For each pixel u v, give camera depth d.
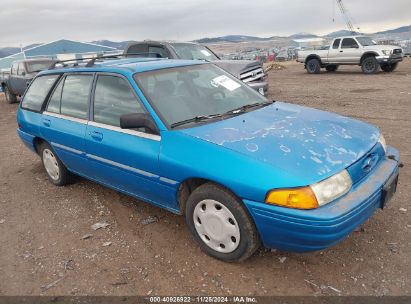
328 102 10.66
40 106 5.39
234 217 3.15
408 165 5.21
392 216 3.95
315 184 2.82
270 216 2.89
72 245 3.96
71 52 63.50
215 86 4.37
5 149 8.38
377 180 3.21
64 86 5.01
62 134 4.80
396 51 17.58
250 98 4.42
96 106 4.38
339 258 3.35
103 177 4.49
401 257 3.29
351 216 2.83
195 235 3.57
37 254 3.86
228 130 3.47
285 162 2.95
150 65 4.33
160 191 3.69
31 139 5.63
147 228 4.15
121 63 4.56
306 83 15.85
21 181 6.06
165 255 3.63
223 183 3.08
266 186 2.87
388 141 6.38
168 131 3.55
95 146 4.27
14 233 4.35
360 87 13.27
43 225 4.47
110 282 3.31
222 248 3.39
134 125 3.63
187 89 4.14
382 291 2.92
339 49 18.94
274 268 3.30
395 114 8.41
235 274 3.27
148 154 3.63
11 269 3.64
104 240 3.99
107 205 4.82
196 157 3.27
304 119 3.76
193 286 3.18
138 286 3.23
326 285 3.04
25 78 14.36
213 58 10.19
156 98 3.86
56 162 5.42
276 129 3.46
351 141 3.35
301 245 2.90
